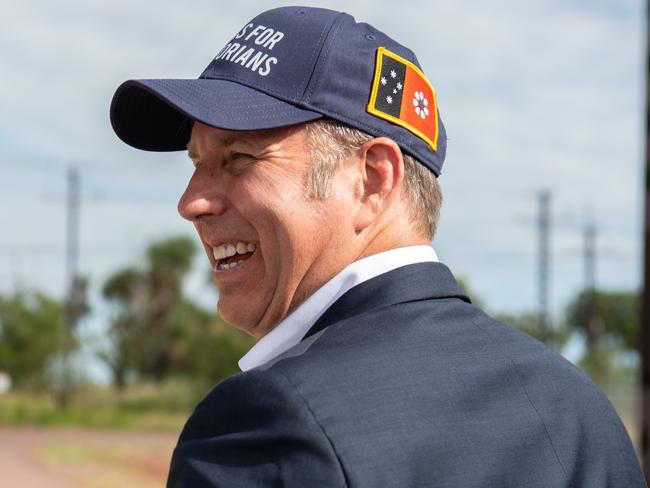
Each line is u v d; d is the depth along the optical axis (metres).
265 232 1.69
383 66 1.71
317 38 1.69
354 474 1.34
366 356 1.49
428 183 1.77
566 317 59.88
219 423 1.45
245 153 1.70
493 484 1.43
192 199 1.73
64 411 41.69
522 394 1.55
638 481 1.63
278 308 1.73
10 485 16.89
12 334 44.84
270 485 1.35
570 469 1.52
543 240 41.03
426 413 1.44
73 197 45.28
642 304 5.73
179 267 48.94
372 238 1.70
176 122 1.99
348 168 1.69
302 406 1.38
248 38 1.74
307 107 1.66
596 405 1.64
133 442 28.92
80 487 16.80
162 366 47.84
